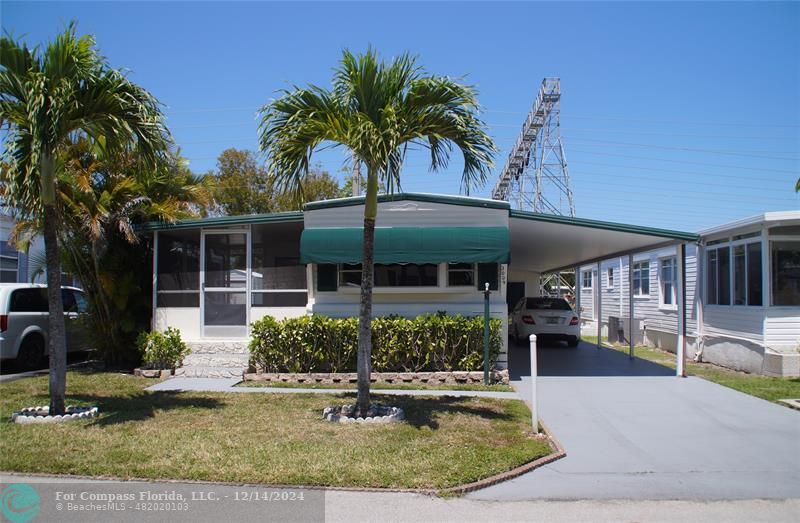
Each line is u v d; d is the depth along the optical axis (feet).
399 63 25.43
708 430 26.20
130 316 42.11
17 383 35.09
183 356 39.63
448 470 19.71
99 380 36.63
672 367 45.55
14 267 59.82
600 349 59.06
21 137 24.99
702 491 18.98
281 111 25.57
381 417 26.30
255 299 41.86
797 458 22.34
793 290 41.86
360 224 38.81
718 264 48.34
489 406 29.71
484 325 36.63
